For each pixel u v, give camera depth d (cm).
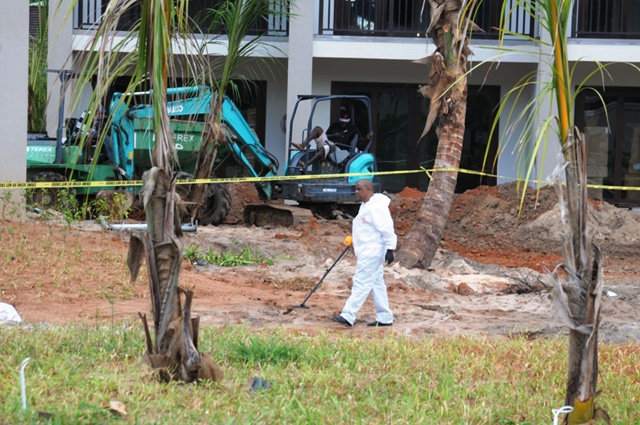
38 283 1208
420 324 1141
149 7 666
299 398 712
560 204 579
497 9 2666
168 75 707
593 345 593
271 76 2798
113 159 2033
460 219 2316
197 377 725
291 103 2609
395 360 866
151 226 686
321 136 2231
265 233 1986
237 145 2223
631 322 1177
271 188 2267
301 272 1545
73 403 644
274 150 2828
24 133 1659
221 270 1509
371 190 1119
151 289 702
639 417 701
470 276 1521
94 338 877
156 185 677
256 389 735
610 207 2177
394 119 2825
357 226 1112
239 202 2269
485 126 2803
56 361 761
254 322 1106
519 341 977
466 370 838
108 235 1609
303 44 2592
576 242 584
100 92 648
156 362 721
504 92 2766
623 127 2747
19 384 675
